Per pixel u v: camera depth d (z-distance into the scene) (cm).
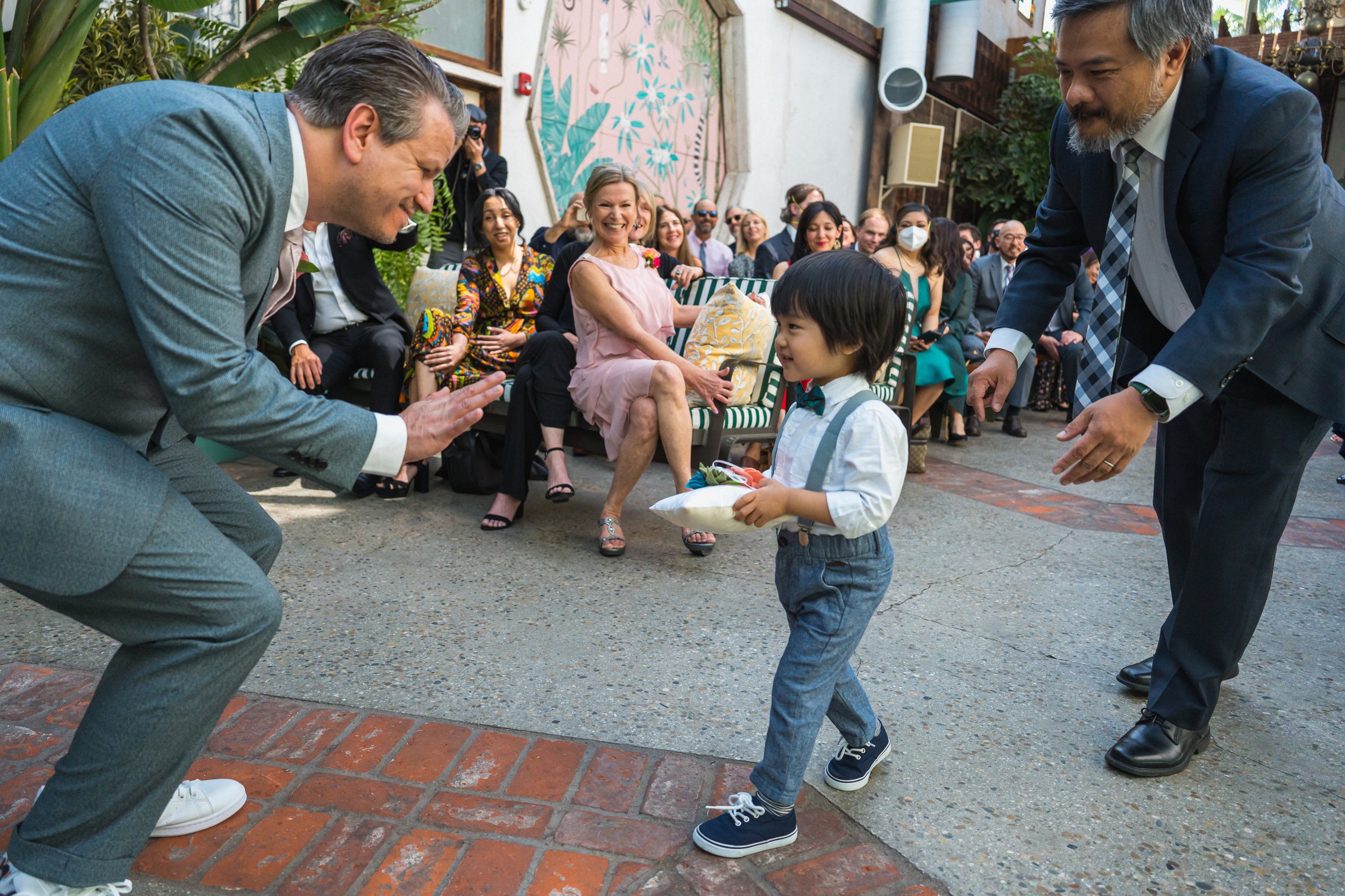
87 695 215
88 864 135
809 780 198
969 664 263
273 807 177
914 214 535
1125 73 168
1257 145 171
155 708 133
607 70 760
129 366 133
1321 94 1098
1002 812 189
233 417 125
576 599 297
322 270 410
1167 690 211
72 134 125
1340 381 188
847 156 1048
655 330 375
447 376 411
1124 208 193
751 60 878
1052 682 254
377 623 268
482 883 159
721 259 690
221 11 469
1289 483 199
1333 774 212
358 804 179
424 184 142
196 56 407
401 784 186
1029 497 479
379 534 352
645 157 817
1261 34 1074
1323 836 187
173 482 157
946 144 1211
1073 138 185
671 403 334
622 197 363
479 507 399
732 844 167
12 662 232
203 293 122
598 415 354
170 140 121
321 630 261
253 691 222
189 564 132
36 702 210
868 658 262
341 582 299
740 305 373
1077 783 202
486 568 322
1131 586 340
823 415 170
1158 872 172
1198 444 224
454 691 228
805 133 973
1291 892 168
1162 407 168
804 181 988
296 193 136
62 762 136
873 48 1035
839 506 159
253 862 161
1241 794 201
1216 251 185
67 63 318
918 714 230
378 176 136
